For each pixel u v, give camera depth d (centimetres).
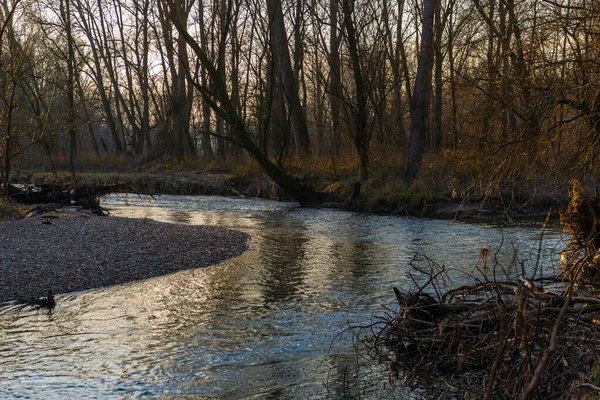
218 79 2642
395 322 779
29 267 1199
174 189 3588
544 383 541
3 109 2412
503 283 700
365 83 2747
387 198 2519
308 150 3575
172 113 4744
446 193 2380
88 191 2459
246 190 3462
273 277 1241
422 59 2572
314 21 3462
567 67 844
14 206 2084
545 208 2125
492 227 1952
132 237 1578
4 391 664
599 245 916
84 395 656
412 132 2623
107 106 5366
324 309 993
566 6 812
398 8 3631
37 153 5066
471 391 555
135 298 1060
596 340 567
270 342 830
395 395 638
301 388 669
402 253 1516
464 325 630
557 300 643
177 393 664
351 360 753
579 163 896
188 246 1540
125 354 782
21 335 852
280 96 3606
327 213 2525
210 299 1061
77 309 986
